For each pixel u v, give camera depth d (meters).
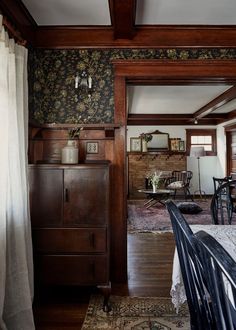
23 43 2.14
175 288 1.70
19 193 1.95
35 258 2.29
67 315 2.21
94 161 2.83
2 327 1.74
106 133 2.77
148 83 3.01
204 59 2.84
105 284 2.28
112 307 2.32
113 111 2.84
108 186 2.29
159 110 7.79
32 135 2.69
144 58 2.85
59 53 2.86
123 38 2.82
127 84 3.04
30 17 2.58
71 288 2.66
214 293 0.76
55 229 2.29
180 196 9.32
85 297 2.52
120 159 2.82
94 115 2.85
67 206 2.29
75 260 2.28
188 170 9.70
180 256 1.25
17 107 2.06
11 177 1.92
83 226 2.29
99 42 2.84
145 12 2.51
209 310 1.05
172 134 9.58
